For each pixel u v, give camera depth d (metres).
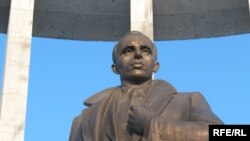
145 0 26.22
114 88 5.54
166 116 4.94
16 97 23.80
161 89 5.27
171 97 5.20
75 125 5.52
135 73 5.29
